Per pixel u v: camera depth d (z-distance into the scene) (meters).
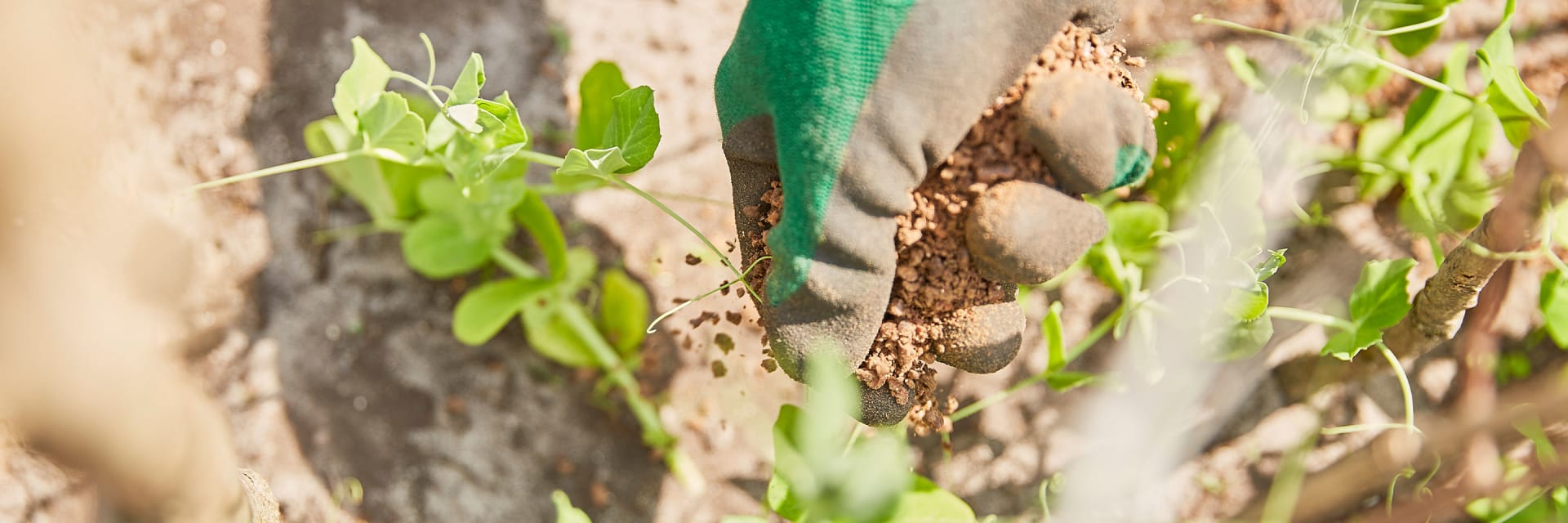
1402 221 0.74
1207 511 0.77
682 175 0.78
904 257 0.57
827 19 0.56
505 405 0.78
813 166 0.56
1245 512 0.77
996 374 0.77
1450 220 0.73
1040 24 0.56
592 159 0.61
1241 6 0.78
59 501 0.72
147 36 0.76
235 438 0.76
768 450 0.77
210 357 0.76
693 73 0.79
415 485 0.77
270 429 0.77
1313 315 0.67
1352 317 0.66
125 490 0.56
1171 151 0.74
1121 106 0.56
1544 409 0.69
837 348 0.57
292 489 0.76
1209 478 0.77
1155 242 0.72
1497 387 0.76
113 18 0.76
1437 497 0.72
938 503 0.68
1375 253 0.76
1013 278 0.57
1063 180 0.57
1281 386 0.77
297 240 0.77
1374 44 0.74
